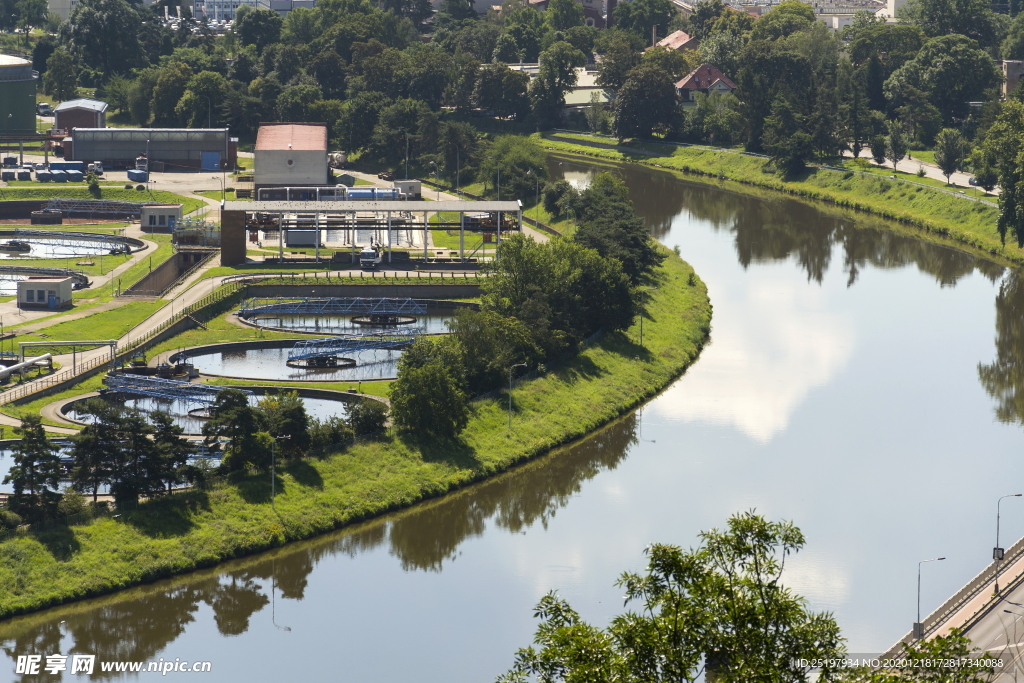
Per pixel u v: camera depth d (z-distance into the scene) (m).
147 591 163.25
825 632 86.81
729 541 88.12
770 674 82.31
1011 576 153.12
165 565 166.50
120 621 158.00
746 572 87.81
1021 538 165.62
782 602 86.31
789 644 85.94
